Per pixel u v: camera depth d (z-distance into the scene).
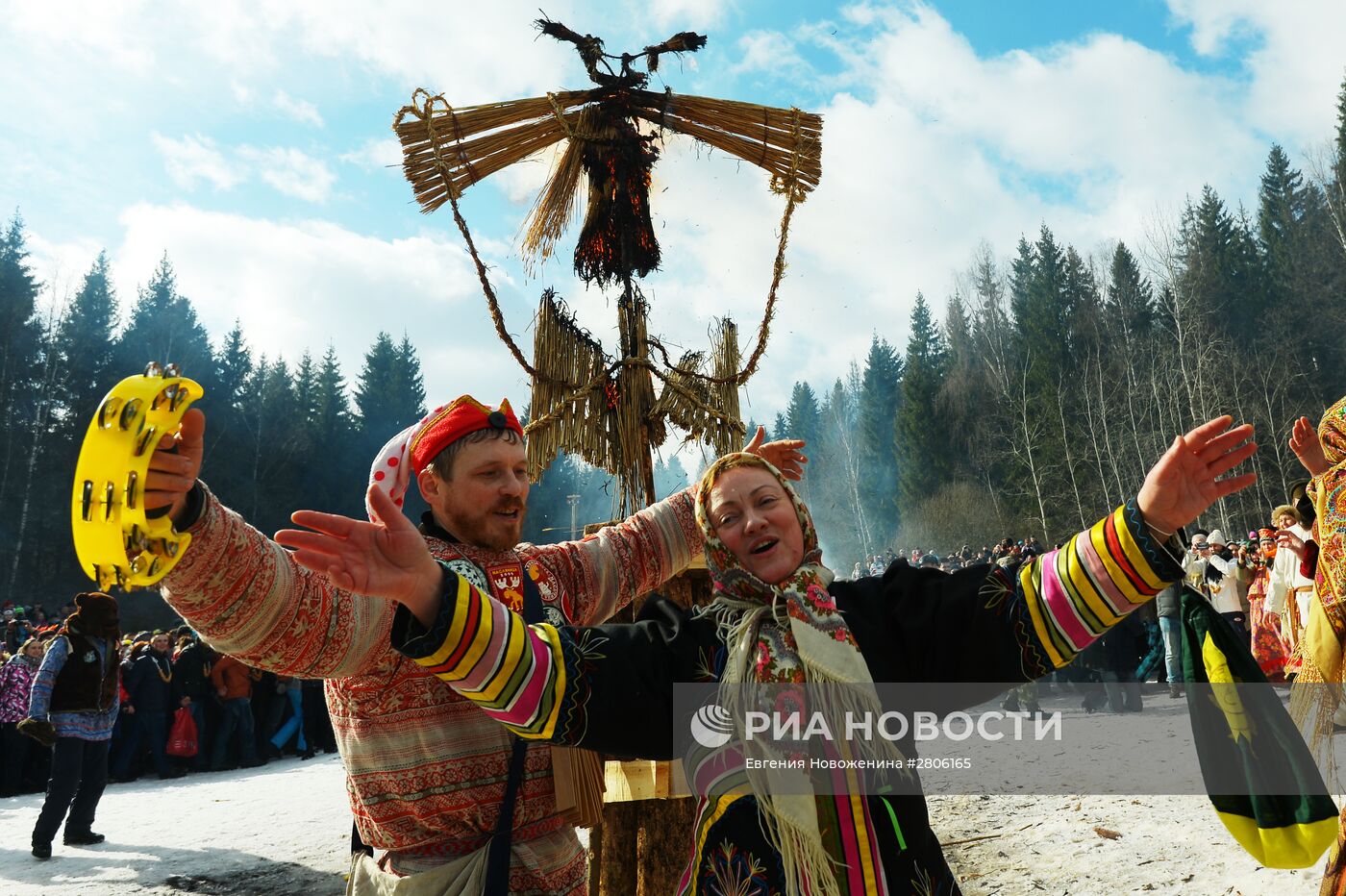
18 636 13.74
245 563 1.69
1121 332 56.28
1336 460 2.84
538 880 1.94
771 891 1.60
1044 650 1.76
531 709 1.61
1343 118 53.84
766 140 3.86
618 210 3.76
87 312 52.94
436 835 1.94
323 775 10.98
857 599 1.87
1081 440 48.56
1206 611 1.87
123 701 11.37
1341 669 2.72
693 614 1.87
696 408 3.70
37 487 44.09
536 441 3.47
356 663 1.88
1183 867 3.91
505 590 2.11
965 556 20.70
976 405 58.06
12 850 7.19
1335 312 49.06
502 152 3.62
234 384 58.66
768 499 1.81
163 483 1.52
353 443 63.69
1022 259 68.62
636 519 2.53
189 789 10.37
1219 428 1.69
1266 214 63.50
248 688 12.53
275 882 5.66
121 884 5.86
